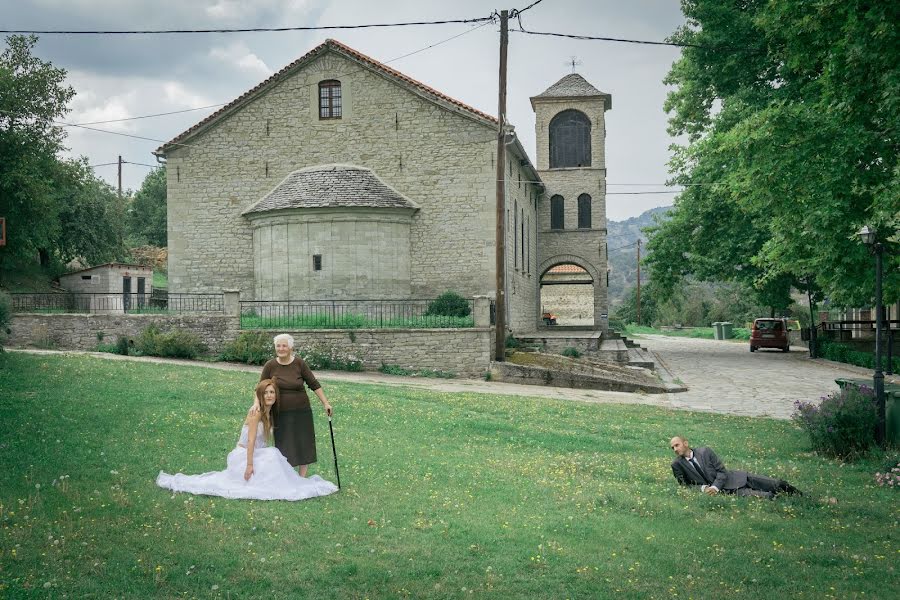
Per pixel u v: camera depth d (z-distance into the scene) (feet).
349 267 98.78
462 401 61.62
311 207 98.53
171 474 32.19
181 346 81.82
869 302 64.18
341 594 20.38
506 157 108.58
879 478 36.83
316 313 94.48
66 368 62.80
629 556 24.26
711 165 113.70
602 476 37.17
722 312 298.76
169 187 108.27
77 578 20.51
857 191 53.16
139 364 69.67
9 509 25.81
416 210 103.76
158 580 20.67
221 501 28.55
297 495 29.60
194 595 19.88
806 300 264.11
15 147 126.72
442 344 83.82
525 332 132.16
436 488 32.45
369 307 98.99
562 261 156.15
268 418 31.09
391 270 101.04
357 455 38.55
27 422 40.78
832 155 53.16
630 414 60.18
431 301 98.84
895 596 21.24
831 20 48.32
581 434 50.01
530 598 20.49
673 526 27.84
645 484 35.32
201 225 107.65
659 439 49.39
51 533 23.73
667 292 134.72
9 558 21.52
